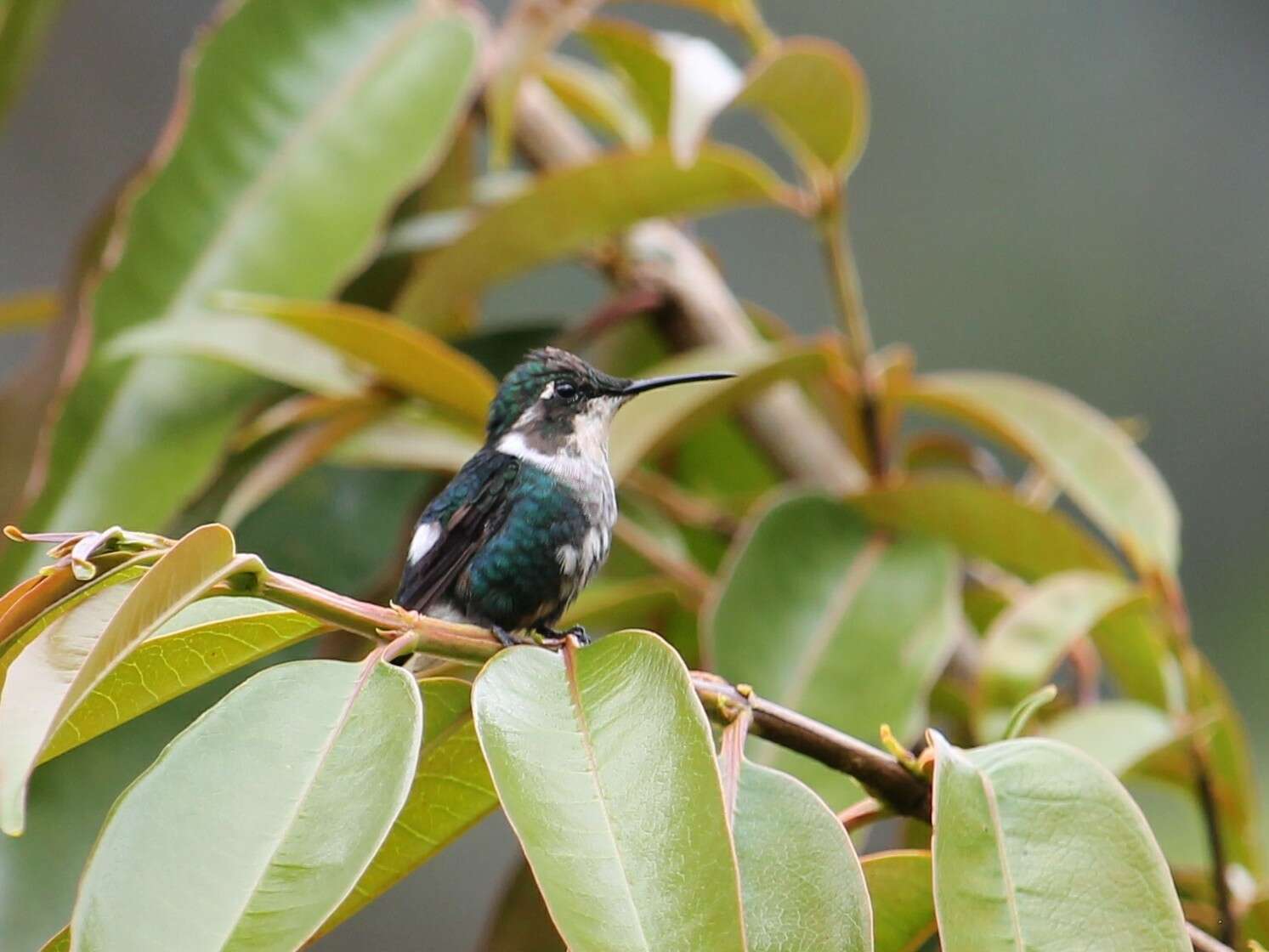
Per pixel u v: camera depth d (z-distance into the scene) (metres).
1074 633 2.48
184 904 2.17
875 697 2.48
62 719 2.12
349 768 2.34
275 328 2.50
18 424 2.51
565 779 2.37
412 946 2.70
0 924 2.47
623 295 2.54
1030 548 2.50
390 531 2.51
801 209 2.50
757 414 2.53
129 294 2.50
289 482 2.52
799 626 2.49
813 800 2.40
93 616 2.39
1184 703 2.50
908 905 2.42
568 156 2.55
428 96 2.52
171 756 2.33
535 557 2.49
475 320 2.56
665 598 2.51
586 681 2.40
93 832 2.47
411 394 2.50
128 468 2.50
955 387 2.50
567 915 2.20
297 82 2.52
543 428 2.50
